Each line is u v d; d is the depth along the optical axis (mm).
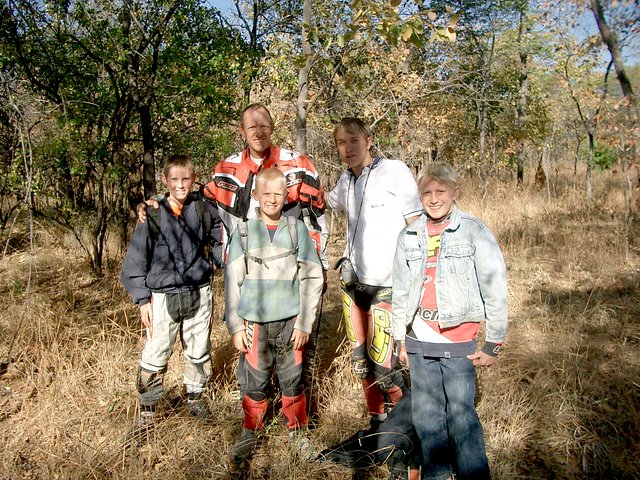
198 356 3400
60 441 3141
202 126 7117
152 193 6715
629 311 5211
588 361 4109
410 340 2711
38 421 3305
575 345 4336
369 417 3488
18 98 4570
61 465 2906
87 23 6523
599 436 3238
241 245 2992
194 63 6859
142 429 3219
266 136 3193
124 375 3840
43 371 3850
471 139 15352
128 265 3277
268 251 2975
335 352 4242
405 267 2742
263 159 3287
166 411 3443
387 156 10547
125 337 4281
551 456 3092
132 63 6664
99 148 6582
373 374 3279
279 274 2975
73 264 7051
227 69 7109
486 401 3527
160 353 3311
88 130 7035
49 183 7008
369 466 2941
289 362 3041
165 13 6699
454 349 2582
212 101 6859
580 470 2984
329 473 2922
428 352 2629
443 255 2578
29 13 6383
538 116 16062
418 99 10320
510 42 14875
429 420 2652
